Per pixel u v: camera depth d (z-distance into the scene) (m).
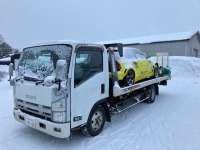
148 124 5.88
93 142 4.71
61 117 4.05
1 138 4.95
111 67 5.45
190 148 4.35
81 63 4.44
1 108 7.50
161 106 7.85
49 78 4.09
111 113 5.80
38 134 5.19
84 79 4.51
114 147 4.46
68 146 4.53
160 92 10.73
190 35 29.08
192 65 19.69
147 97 8.02
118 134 5.16
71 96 4.16
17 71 5.04
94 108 4.88
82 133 5.19
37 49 4.70
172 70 19.48
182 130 5.37
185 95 9.83
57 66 3.88
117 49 6.07
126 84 6.44
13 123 5.96
